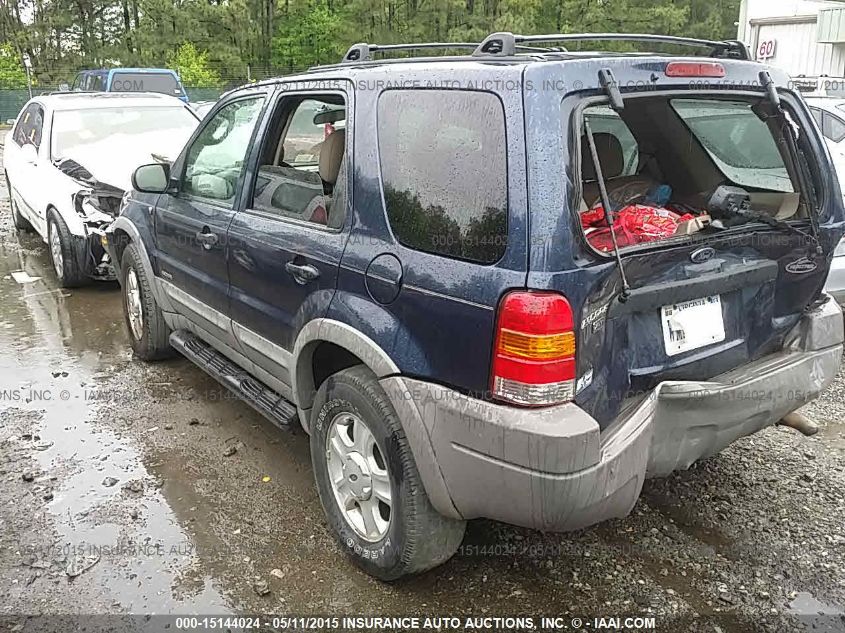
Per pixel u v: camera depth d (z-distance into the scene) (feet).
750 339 9.94
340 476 10.36
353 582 10.07
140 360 17.85
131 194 17.52
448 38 123.85
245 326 12.37
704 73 8.89
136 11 142.31
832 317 10.58
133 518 11.48
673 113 11.96
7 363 17.70
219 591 9.89
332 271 9.85
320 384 11.12
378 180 9.39
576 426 7.57
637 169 12.73
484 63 8.49
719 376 9.53
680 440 9.00
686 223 9.35
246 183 12.33
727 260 9.30
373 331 9.12
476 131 8.16
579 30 135.64
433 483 8.71
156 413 15.07
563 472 7.60
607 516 8.29
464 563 10.41
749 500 11.90
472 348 8.02
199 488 12.34
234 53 133.69
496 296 7.73
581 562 10.44
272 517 11.54
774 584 9.99
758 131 11.47
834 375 10.71
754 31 59.06
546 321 7.45
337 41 135.23
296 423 11.76
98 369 17.35
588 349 7.89
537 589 9.93
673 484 12.36
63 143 26.45
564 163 7.63
